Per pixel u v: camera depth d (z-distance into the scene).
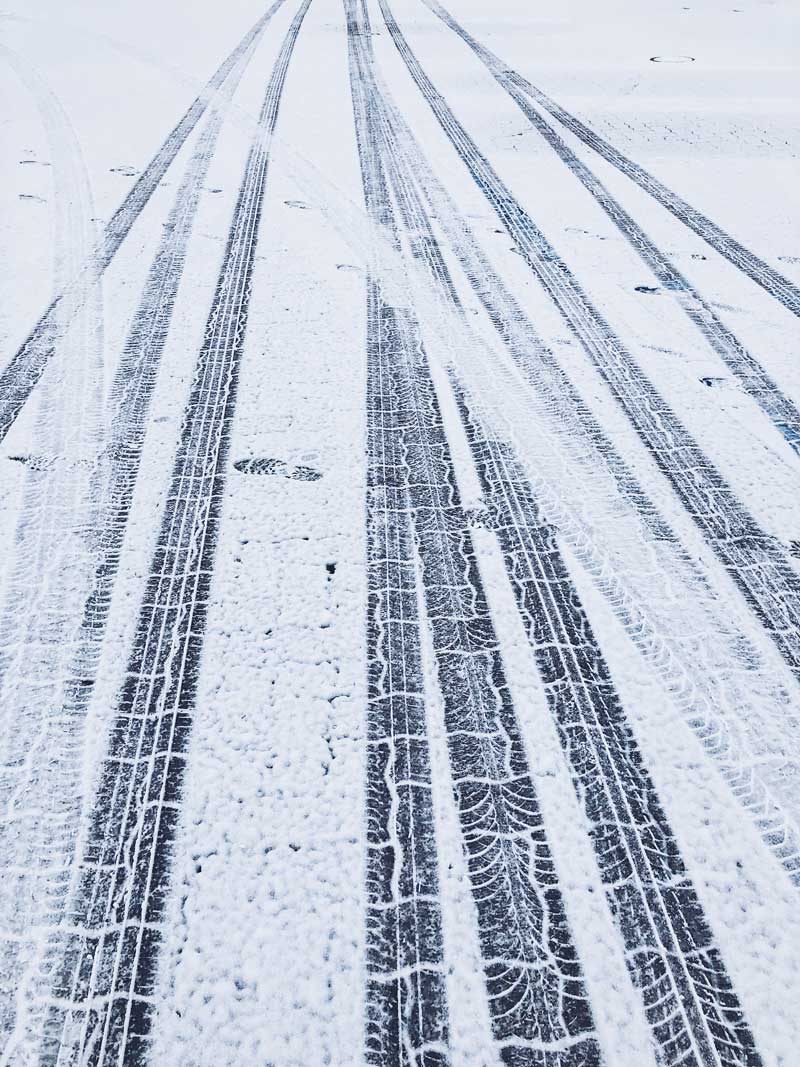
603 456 4.09
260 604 3.13
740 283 6.16
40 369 4.53
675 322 5.52
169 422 4.14
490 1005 2.04
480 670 2.92
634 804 2.50
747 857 2.37
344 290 5.62
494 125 9.88
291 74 11.96
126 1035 1.96
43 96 10.31
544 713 2.77
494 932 2.18
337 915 2.20
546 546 3.49
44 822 2.37
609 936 2.18
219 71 12.09
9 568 3.22
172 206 6.92
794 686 2.91
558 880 2.29
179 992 2.04
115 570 3.25
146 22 15.98
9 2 17.33
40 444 3.93
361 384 4.55
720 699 2.84
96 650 2.91
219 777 2.52
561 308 5.62
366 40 14.65
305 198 7.23
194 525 3.48
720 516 3.71
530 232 6.88
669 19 17.53
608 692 2.86
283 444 4.02
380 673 2.89
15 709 2.69
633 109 10.68
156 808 2.43
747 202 7.80
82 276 5.63
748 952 2.15
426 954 2.13
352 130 9.35
